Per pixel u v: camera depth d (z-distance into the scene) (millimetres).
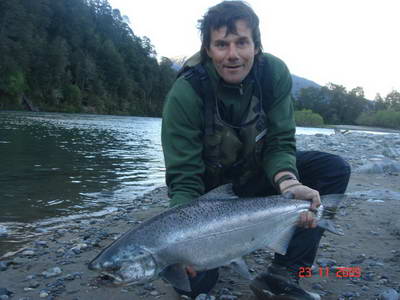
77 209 2787
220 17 1156
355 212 2398
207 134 1239
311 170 1345
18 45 29094
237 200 1154
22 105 29312
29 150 6066
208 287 1306
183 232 1062
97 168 4789
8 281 1491
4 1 28547
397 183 3488
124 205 2965
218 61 1184
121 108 40625
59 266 1642
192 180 1232
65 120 17375
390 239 1895
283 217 1176
